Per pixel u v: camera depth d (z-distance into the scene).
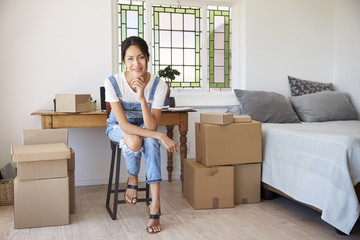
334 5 4.02
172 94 3.72
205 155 2.65
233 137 2.69
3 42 3.18
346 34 3.90
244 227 2.25
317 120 3.51
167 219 2.42
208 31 3.88
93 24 3.37
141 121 2.44
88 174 3.45
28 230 2.21
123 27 3.61
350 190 1.96
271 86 3.89
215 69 3.92
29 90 3.25
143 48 2.25
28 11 3.22
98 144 3.46
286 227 2.24
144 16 3.66
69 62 3.33
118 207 2.71
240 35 3.88
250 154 2.74
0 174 3.03
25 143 2.52
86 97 2.94
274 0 3.87
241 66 3.89
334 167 2.04
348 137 2.08
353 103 3.86
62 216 2.30
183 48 3.80
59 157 2.23
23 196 2.23
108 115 2.52
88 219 2.42
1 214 2.55
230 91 3.95
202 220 2.39
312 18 3.99
